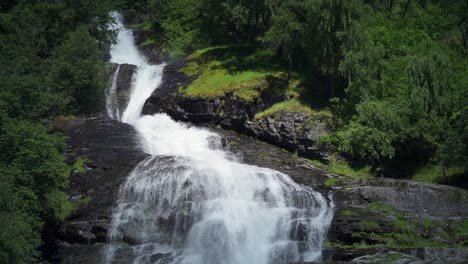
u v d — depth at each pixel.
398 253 28.89
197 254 31.83
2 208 27.75
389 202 33.91
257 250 32.34
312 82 47.00
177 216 33.06
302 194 34.56
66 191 35.47
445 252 28.44
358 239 31.00
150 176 35.16
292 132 41.84
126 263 31.25
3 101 34.22
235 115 43.78
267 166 39.00
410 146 40.12
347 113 42.03
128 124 43.34
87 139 40.16
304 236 32.06
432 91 40.12
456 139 37.19
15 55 47.44
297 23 46.06
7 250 26.06
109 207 33.91
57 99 41.31
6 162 31.59
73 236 32.69
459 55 48.97
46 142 33.12
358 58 41.84
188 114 45.12
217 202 33.66
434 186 34.44
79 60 45.75
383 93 42.69
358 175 39.31
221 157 40.25
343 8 43.28
